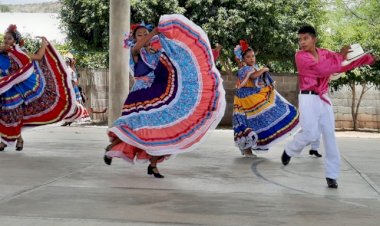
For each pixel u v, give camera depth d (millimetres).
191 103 6473
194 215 4680
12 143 8820
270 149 9992
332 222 4531
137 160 6578
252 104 8836
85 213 4648
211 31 17203
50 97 8969
